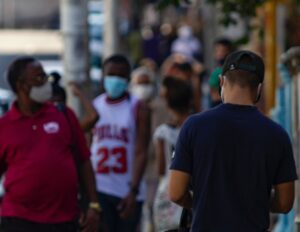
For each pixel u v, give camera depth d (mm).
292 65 18047
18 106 14609
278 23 27656
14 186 14297
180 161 11922
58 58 34906
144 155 17922
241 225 11797
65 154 14523
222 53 23734
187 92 17469
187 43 46688
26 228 14320
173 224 16828
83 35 20531
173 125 17594
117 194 17875
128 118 17953
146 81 25312
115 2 32281
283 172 11969
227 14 20969
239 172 11812
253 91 11984
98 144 18031
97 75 34688
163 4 20469
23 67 14422
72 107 20234
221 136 11820
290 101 18766
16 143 14312
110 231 17984
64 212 14453
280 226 19453
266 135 11859
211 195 11828
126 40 44719
